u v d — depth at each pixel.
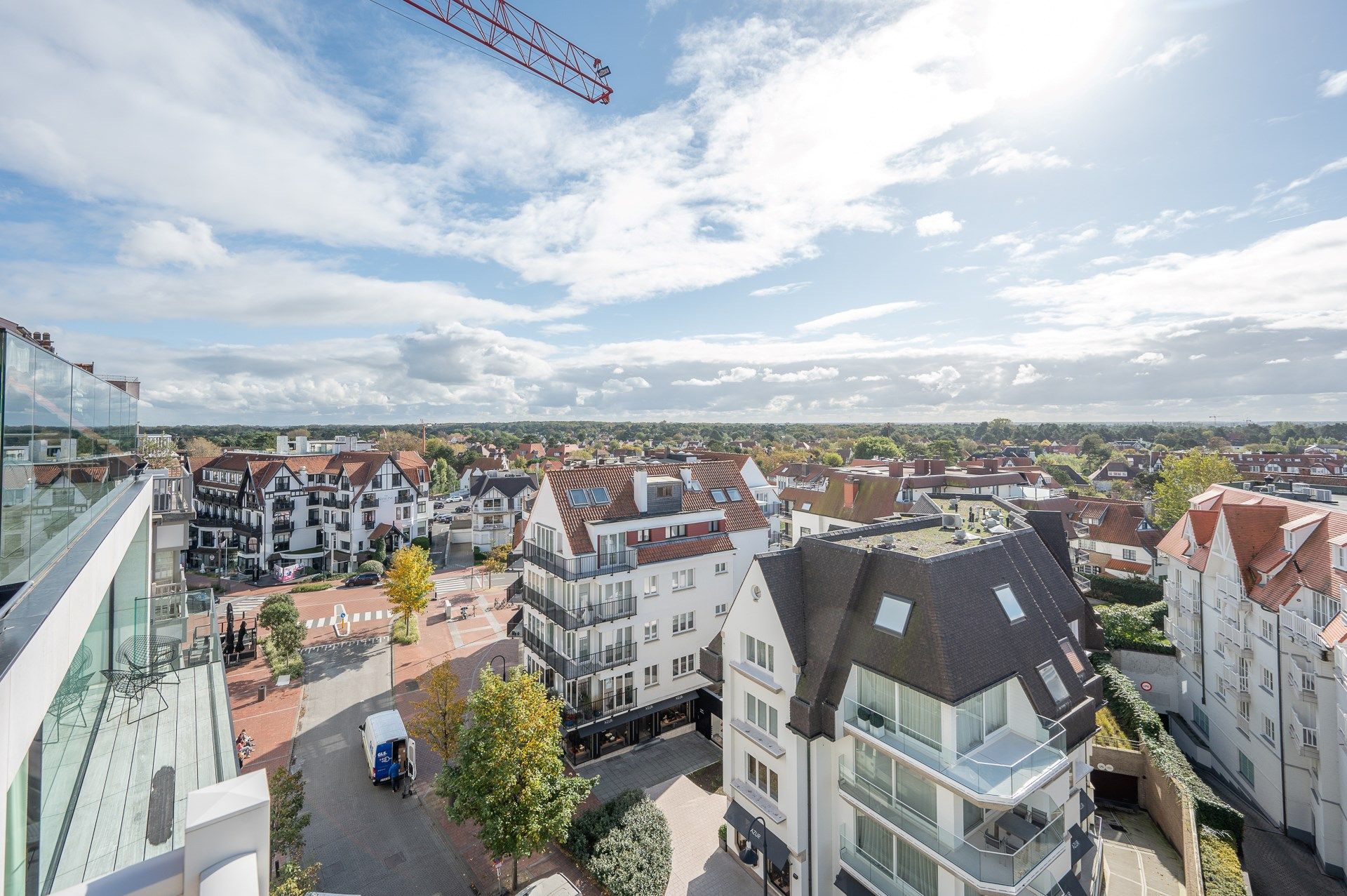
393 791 28.34
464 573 71.69
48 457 10.67
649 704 32.94
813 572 22.58
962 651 17.89
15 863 8.47
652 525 33.97
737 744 23.44
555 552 32.53
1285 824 27.73
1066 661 20.28
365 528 74.06
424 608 48.81
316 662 43.97
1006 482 67.38
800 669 20.66
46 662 8.39
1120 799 29.05
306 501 75.38
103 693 14.43
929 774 17.09
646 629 33.03
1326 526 28.52
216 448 109.88
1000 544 22.08
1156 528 59.91
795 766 20.45
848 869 19.59
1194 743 35.78
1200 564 35.53
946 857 16.77
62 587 9.68
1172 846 25.66
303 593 62.16
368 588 63.69
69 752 11.50
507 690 23.12
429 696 37.50
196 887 5.58
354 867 23.56
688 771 30.28
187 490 28.12
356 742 32.72
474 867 23.67
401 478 78.31
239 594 62.75
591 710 30.69
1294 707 27.30
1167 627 40.31
